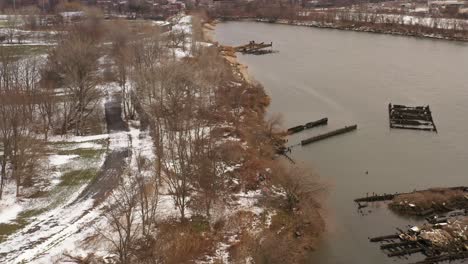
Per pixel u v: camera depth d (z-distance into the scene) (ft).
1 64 419.54
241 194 265.54
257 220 243.81
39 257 204.44
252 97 421.59
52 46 492.54
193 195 254.47
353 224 247.50
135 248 210.18
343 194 276.41
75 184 263.29
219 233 231.91
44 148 297.53
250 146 324.19
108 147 310.24
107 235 217.77
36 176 269.85
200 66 422.82
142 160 284.41
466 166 312.50
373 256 222.69
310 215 250.78
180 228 230.27
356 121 387.55
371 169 306.55
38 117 341.21
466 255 220.84
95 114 361.51
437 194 268.41
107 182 264.93
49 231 222.07
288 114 400.67
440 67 547.90
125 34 460.55
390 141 350.43
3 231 221.05
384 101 432.66
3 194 250.37
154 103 340.59
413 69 540.11
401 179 293.84
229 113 374.63
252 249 219.00
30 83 391.04
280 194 268.62
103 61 459.73
